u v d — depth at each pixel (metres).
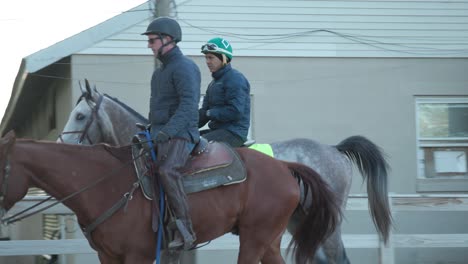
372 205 8.41
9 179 5.63
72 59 12.27
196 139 6.28
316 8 13.03
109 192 5.92
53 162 5.82
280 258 7.10
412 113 13.16
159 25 6.26
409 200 8.83
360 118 13.01
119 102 8.77
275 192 6.56
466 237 8.86
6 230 12.23
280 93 12.85
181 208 5.97
